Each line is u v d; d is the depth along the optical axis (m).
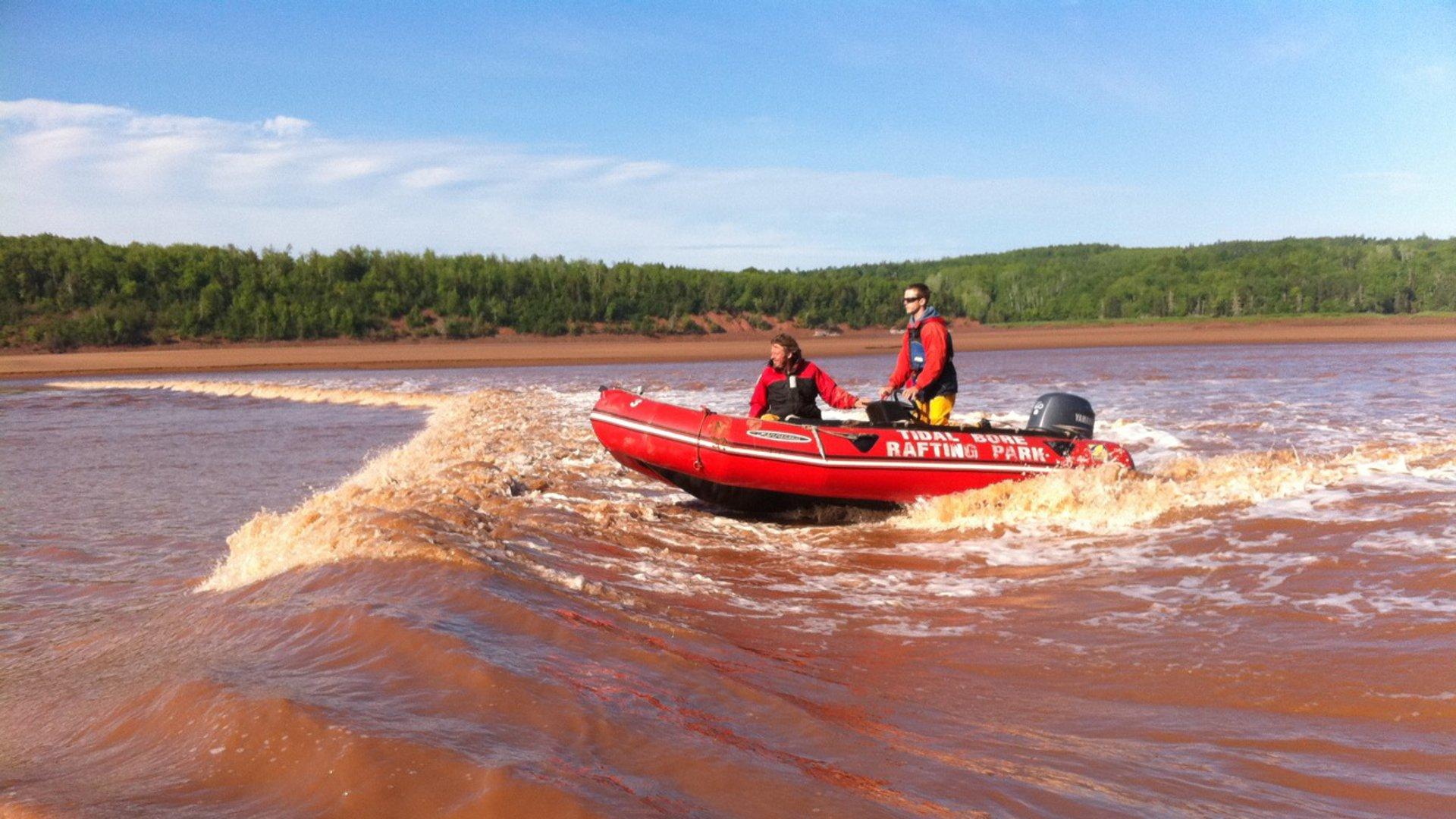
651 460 9.36
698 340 105.56
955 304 137.25
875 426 9.20
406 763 2.94
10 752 3.58
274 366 54.38
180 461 15.41
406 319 100.12
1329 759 3.73
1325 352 44.00
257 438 19.08
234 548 7.10
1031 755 3.74
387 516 6.74
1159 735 4.01
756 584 6.74
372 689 3.65
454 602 4.92
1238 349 51.28
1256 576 6.46
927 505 9.13
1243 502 8.70
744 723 3.81
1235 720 4.16
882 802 3.06
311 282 100.25
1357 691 4.43
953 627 5.69
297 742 3.13
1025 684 4.70
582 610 5.26
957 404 21.38
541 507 8.77
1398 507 8.15
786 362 9.78
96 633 5.60
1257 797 3.36
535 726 3.37
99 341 85.62
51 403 29.69
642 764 3.18
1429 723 4.05
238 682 3.78
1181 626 5.55
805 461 8.94
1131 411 17.92
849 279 129.25
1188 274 150.62
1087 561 7.20
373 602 4.82
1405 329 75.31
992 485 9.22
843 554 7.78
